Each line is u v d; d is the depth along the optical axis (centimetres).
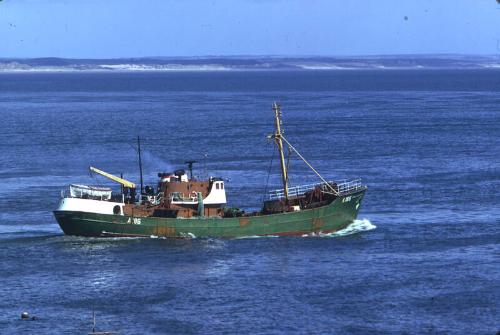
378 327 13725
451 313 14250
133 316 14250
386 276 16138
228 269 16712
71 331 13650
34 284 15875
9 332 13575
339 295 15125
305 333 13512
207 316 14212
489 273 16262
